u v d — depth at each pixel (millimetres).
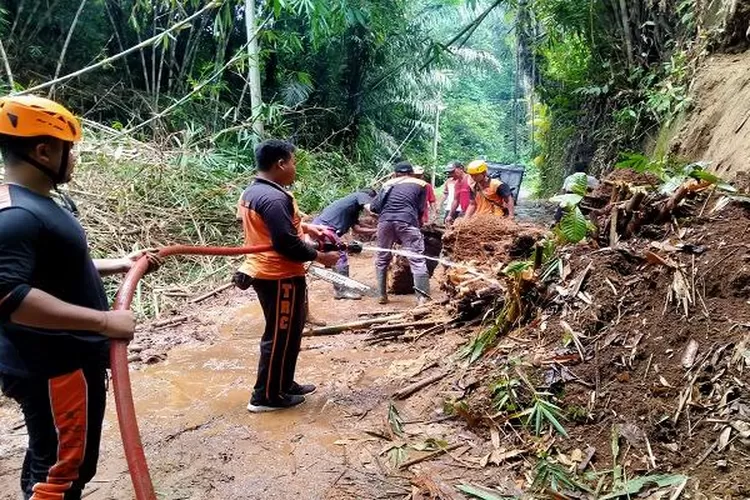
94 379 1898
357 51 11906
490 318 3830
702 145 5152
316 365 3895
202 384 3705
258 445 2885
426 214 6734
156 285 5715
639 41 7992
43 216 1656
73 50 10062
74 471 1901
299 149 10055
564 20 8844
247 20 8656
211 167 7832
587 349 2797
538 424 2600
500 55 24766
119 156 6746
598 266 3090
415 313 4582
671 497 2080
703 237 2902
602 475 2289
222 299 5684
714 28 5918
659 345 2631
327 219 5672
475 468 2531
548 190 12000
